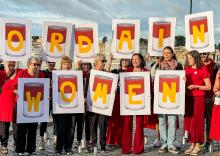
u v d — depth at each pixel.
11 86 9.98
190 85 10.28
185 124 10.55
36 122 10.00
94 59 11.13
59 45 11.29
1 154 10.28
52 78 10.35
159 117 10.66
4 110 9.98
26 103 9.91
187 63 10.71
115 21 11.55
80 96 10.46
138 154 10.59
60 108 10.31
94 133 10.73
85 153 10.67
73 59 11.54
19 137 10.02
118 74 10.77
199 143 10.48
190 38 11.16
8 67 10.17
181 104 10.30
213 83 10.70
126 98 10.55
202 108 10.29
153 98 10.71
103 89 10.55
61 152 10.59
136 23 11.53
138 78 10.52
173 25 11.41
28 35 10.91
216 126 9.85
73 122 10.48
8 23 10.77
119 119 11.25
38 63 10.09
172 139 10.56
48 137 12.97
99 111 10.55
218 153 10.55
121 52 11.52
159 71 10.43
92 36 11.50
